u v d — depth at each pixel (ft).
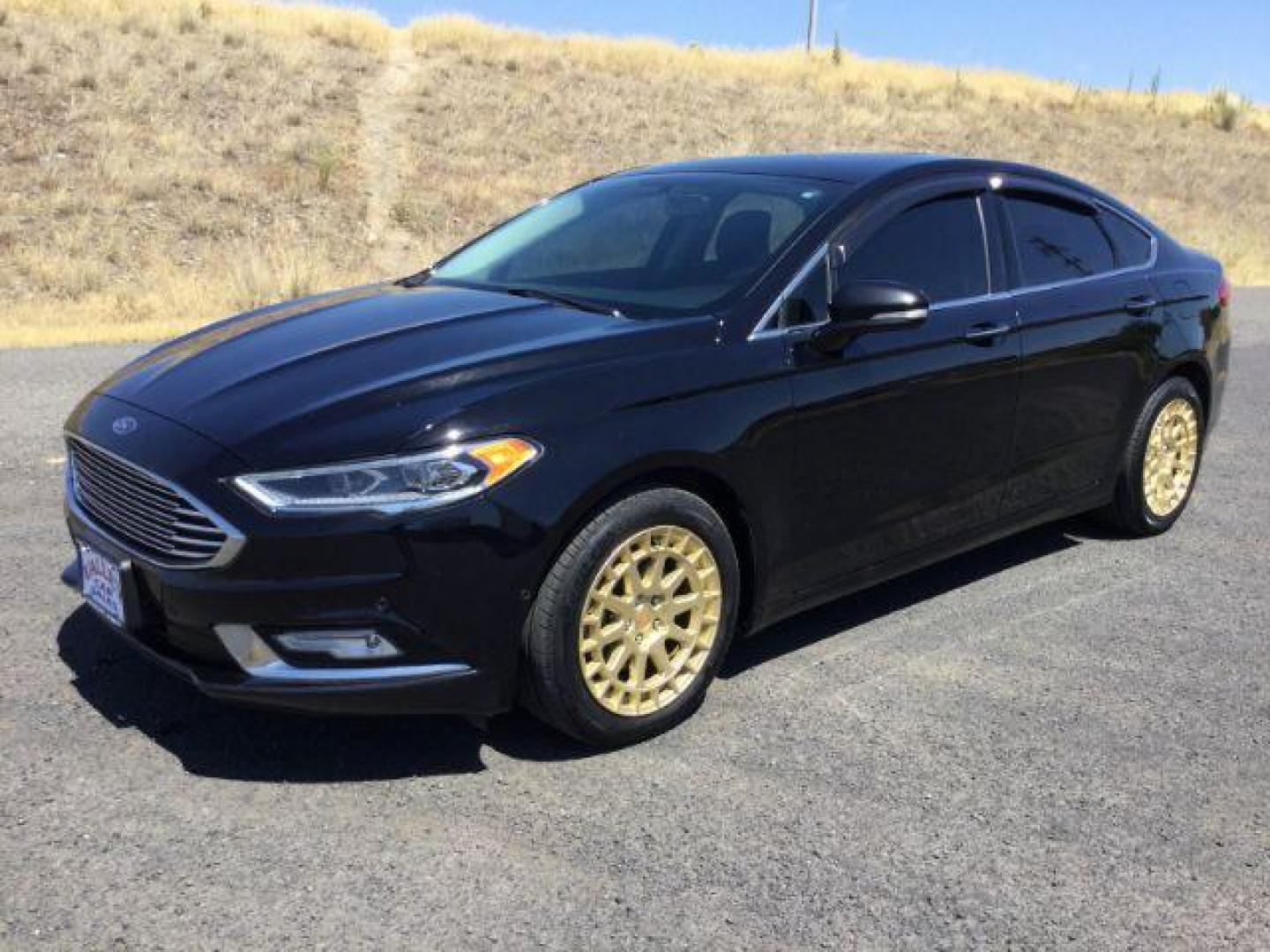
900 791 11.02
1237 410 28.60
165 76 73.92
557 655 10.98
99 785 10.69
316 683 10.32
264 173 64.59
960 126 106.73
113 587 11.41
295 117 72.59
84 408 12.51
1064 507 16.87
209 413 11.05
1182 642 14.67
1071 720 12.52
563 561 10.93
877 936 8.96
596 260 14.42
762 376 12.26
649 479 11.51
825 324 12.99
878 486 13.66
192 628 10.66
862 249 13.70
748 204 14.32
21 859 9.53
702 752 11.67
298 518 10.09
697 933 8.93
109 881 9.31
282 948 8.62
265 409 10.86
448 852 9.88
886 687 13.21
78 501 12.37
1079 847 10.21
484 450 10.41
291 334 12.78
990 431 14.96
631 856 9.89
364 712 10.52
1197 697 13.15
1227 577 17.02
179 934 8.73
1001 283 15.24
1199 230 86.53
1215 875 9.87
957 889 9.57
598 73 98.53
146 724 11.82
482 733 11.92
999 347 14.79
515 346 11.60
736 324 12.39
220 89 74.43
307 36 90.27
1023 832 10.41
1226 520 19.77
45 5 79.20
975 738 12.08
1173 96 133.18
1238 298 53.52
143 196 58.18
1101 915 9.31
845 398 12.98
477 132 78.54
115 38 77.36
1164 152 112.16
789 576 13.05
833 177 14.57
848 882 9.61
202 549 10.46
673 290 13.21
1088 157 106.63
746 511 12.25
